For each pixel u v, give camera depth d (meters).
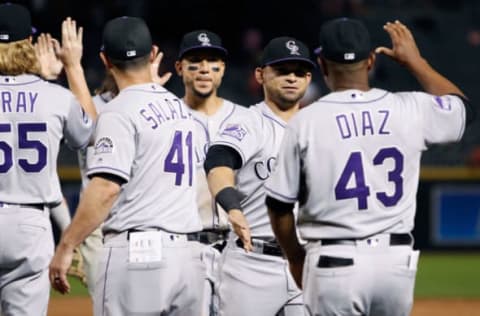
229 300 27.12
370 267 20.67
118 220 22.64
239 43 91.19
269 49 27.50
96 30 87.94
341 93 21.23
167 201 22.78
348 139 20.83
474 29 100.25
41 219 24.64
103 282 22.72
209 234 28.92
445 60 97.69
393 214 20.86
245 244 22.59
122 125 22.38
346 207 20.80
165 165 22.78
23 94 24.38
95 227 21.95
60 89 24.75
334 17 95.25
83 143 25.19
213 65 29.80
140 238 22.47
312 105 21.25
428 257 75.12
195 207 23.55
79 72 25.61
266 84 27.59
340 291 20.70
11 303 24.77
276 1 91.75
